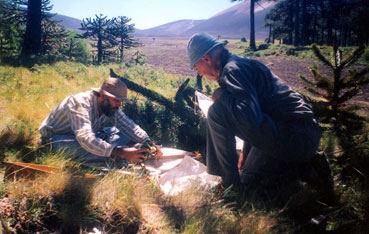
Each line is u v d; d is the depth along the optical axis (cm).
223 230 212
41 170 232
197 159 366
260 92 256
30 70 937
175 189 275
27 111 440
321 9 6638
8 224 193
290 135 248
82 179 239
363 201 231
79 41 3081
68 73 972
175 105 474
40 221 204
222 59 276
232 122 255
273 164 271
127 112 480
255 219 219
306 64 2391
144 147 331
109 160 310
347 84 319
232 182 269
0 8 1983
